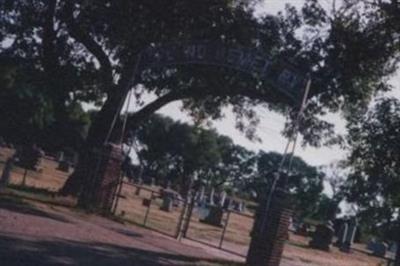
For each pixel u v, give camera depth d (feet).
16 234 46.47
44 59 96.63
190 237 86.12
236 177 386.93
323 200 314.35
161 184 270.26
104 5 86.02
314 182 319.68
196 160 336.08
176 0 82.23
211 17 82.69
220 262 63.10
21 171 132.36
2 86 175.94
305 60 79.51
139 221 91.20
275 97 84.38
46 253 41.73
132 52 87.61
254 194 382.83
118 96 88.48
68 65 96.43
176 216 125.49
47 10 91.66
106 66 92.22
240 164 388.57
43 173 143.95
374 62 77.87
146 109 93.50
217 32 83.61
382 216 87.61
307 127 88.43
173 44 81.20
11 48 98.07
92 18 88.79
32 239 46.11
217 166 356.18
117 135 90.58
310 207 314.55
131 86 87.20
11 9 92.12
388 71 79.30
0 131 190.70
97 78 96.89
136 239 64.75
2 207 60.70
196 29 84.38
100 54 91.97
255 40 84.12
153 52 82.64
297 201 314.35
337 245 159.53
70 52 95.96
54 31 93.56
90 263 42.45
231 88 86.89
